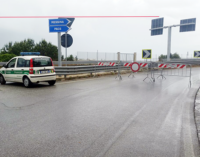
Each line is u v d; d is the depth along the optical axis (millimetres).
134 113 5164
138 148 3211
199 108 5625
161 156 2961
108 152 3070
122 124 4324
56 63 24750
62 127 4133
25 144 3344
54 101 6508
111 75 16328
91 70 14820
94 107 5750
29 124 4309
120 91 8445
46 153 3037
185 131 3963
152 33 33438
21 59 9758
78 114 5051
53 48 39500
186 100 6766
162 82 11633
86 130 3971
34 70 9305
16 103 6227
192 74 17219
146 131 3936
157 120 4617
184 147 3266
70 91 8414
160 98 7062
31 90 8688
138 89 9000
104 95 7539
